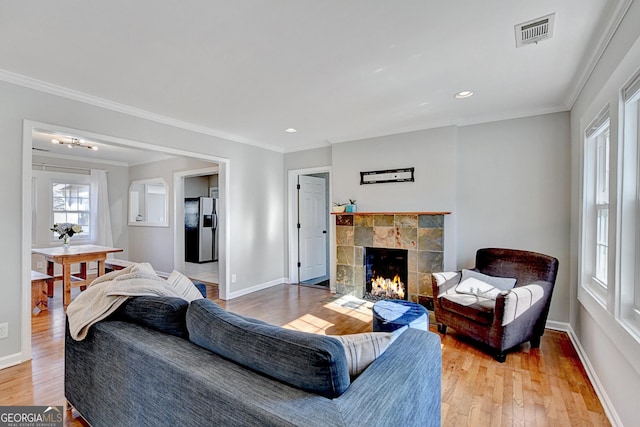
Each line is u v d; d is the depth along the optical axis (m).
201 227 8.20
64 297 4.14
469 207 3.74
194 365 1.18
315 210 5.90
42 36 1.98
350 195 4.57
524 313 2.66
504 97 3.02
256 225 4.97
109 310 1.65
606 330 1.92
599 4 1.67
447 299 3.10
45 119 2.70
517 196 3.49
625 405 1.71
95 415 1.64
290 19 1.81
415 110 3.40
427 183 3.94
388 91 2.87
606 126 2.26
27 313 2.58
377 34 1.96
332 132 4.33
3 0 1.62
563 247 3.27
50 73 2.50
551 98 3.04
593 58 2.19
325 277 6.02
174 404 1.19
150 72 2.48
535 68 2.41
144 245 6.42
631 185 1.74
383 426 0.90
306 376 1.01
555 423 1.85
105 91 2.87
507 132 3.54
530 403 2.04
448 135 3.80
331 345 1.03
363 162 4.45
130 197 6.73
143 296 1.67
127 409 1.43
